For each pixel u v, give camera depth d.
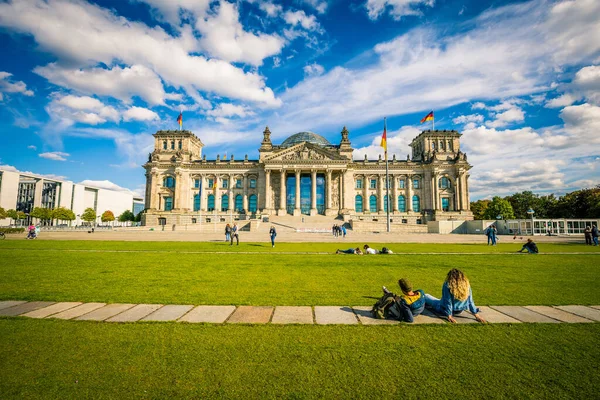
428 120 91.56
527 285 16.02
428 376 7.15
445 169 114.56
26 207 162.25
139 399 6.27
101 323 10.24
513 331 9.70
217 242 46.78
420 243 48.41
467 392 6.54
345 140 115.19
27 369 7.33
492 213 123.56
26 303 12.46
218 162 117.12
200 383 6.82
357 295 13.86
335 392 6.53
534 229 75.06
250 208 116.06
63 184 165.50
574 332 9.62
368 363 7.70
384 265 22.86
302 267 21.73
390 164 116.19
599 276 18.58
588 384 6.80
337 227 62.41
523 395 6.45
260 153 115.31
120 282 16.36
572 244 45.72
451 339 9.11
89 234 67.12
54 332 9.47
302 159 107.44
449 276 11.04
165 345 8.61
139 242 45.41
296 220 95.25
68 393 6.43
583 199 108.44
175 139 120.06
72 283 16.05
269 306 12.16
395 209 114.38
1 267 21.08
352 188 113.19
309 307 12.06
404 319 10.64
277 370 7.36
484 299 13.28
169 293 14.06
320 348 8.47
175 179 114.81
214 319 10.66
